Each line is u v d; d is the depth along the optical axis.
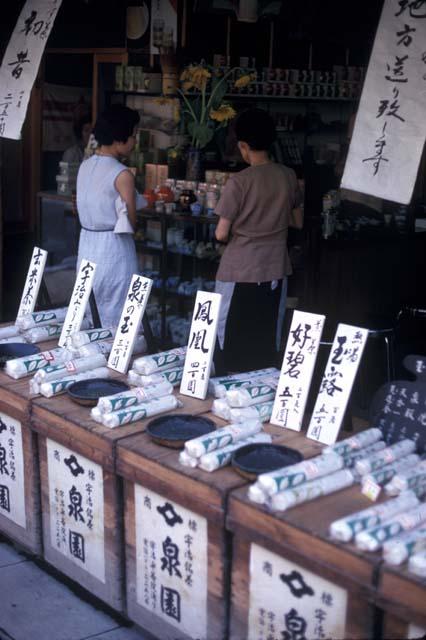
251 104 7.86
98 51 7.41
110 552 3.11
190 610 2.83
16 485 3.54
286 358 3.06
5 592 3.44
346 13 5.50
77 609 3.34
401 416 2.96
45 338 4.05
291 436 2.95
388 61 3.18
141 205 4.96
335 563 2.29
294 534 2.38
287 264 5.00
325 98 8.00
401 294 6.65
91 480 3.11
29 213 7.79
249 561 2.58
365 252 6.25
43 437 3.31
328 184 7.64
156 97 6.78
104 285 4.88
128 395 3.13
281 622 2.53
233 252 4.91
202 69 6.27
